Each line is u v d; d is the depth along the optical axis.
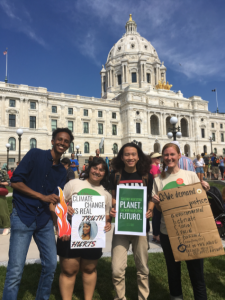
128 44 95.06
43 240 4.37
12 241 4.17
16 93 55.53
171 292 4.75
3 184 9.29
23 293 5.26
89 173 4.89
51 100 61.06
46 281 4.25
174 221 4.54
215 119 83.50
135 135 65.88
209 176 30.84
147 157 5.07
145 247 4.77
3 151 53.44
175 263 4.73
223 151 83.12
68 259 4.50
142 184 4.99
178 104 74.56
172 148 4.86
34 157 4.51
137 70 90.44
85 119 64.88
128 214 4.75
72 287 4.64
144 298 4.67
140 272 4.76
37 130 57.09
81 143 63.69
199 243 4.41
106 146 66.75
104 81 99.94
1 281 5.63
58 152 4.68
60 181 4.82
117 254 4.72
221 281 5.73
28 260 6.88
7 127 54.25
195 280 4.49
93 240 4.54
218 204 7.39
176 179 4.89
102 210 4.68
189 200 4.52
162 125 71.12
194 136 75.06
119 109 70.44
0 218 9.52
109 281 5.81
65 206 4.47
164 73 97.44
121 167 5.21
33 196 4.28
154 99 71.38
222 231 7.68
